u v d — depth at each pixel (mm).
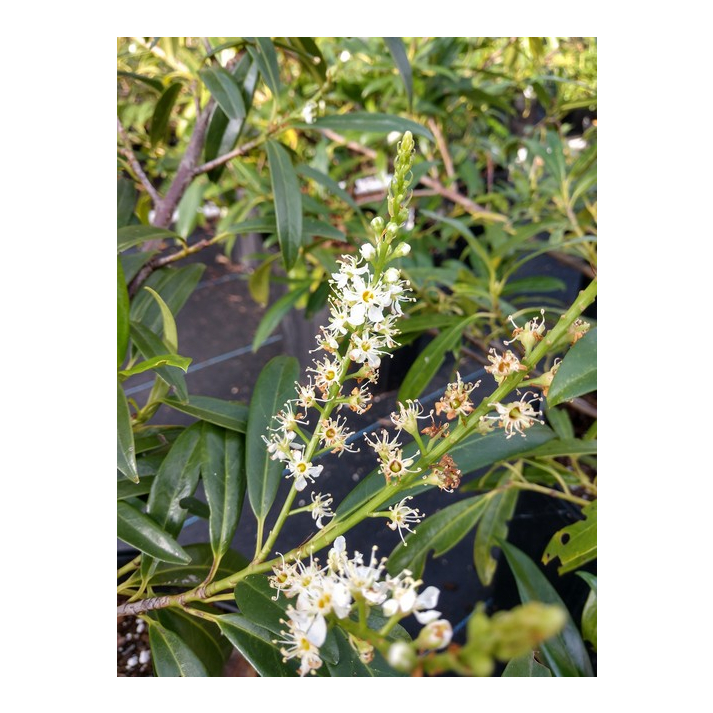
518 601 317
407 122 261
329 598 129
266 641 164
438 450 151
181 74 307
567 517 307
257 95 424
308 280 372
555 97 501
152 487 199
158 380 215
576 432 356
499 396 149
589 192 402
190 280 253
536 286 338
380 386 423
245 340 523
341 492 345
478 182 464
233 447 207
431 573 337
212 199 575
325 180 290
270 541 165
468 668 79
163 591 227
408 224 448
